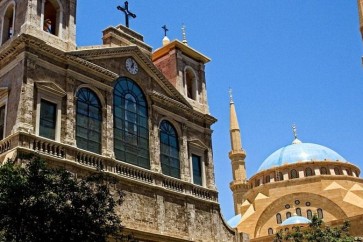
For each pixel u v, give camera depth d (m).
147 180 39.56
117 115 39.66
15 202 21.94
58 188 23.75
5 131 32.97
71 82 36.44
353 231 63.78
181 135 45.44
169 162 43.19
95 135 37.16
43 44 35.03
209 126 49.50
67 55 36.50
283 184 85.88
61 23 38.03
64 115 35.19
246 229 81.81
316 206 80.50
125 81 41.62
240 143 109.56
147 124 42.34
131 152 39.66
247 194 91.25
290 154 93.12
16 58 34.53
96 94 38.53
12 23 37.88
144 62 43.81
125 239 34.62
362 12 48.91
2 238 21.53
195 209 43.34
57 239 22.36
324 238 47.66
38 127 33.06
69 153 34.09
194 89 50.56
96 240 23.86
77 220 23.12
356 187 82.81
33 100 33.44
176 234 40.19
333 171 87.62
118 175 36.72
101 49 39.62
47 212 22.42
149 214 38.38
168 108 45.00
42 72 34.81
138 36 47.38
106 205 26.20
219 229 45.19
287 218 80.06
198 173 46.31
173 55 49.69
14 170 22.92
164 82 45.44
